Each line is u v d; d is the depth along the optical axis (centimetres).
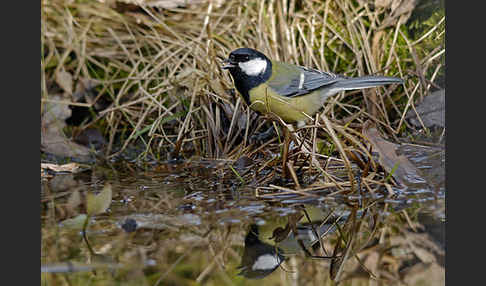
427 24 852
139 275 422
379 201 570
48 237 486
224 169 711
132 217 537
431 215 526
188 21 926
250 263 449
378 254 465
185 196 606
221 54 862
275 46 884
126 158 794
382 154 630
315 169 661
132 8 923
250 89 725
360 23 892
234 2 937
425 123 790
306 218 535
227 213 545
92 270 427
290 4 913
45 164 738
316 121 649
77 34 892
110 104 880
